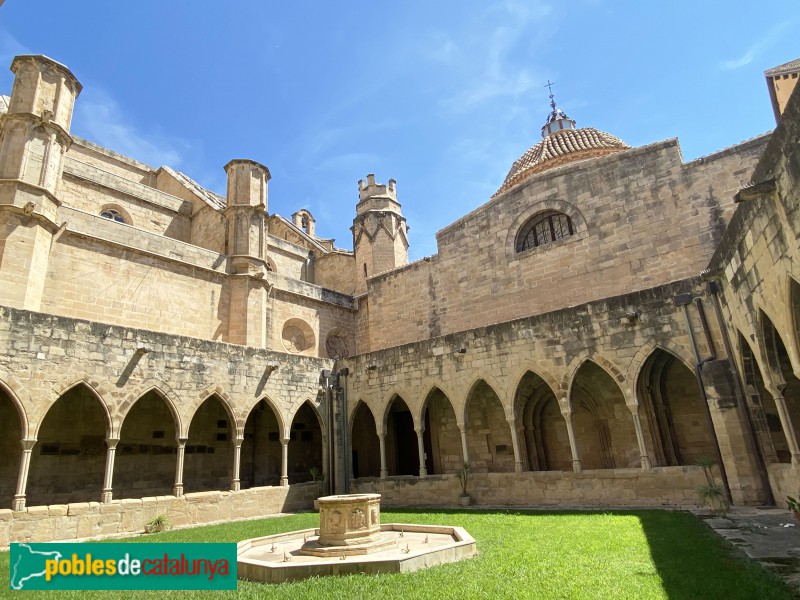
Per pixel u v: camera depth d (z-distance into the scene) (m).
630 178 24.81
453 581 7.98
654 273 23.23
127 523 17.28
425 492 21.81
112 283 23.84
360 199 41.59
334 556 10.25
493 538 11.91
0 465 18.59
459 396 21.59
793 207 8.74
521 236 28.45
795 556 8.76
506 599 7.00
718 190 22.44
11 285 19.78
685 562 8.65
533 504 18.88
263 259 30.42
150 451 22.58
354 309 36.28
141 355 18.89
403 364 23.84
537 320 20.05
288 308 31.77
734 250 13.25
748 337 13.58
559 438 22.98
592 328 18.67
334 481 24.17
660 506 16.12
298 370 24.47
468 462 20.98
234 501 20.39
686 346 16.73
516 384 20.08
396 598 7.22
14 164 21.34
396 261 38.94
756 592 6.77
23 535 15.08
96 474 20.83
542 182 27.55
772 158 9.33
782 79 15.73
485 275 28.84
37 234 21.00
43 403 16.20
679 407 20.33
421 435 22.59
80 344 17.41
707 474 15.80
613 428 21.22
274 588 8.21
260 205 30.62
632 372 17.55
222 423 25.58
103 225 24.11
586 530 12.36
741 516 13.04
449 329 29.77
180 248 26.91
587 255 25.25
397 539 11.55
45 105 22.95
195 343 20.69
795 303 9.89
